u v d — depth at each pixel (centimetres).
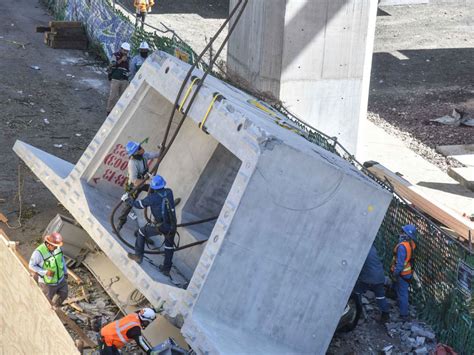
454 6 3269
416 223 1188
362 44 1744
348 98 1778
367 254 980
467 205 1595
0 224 1279
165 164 1179
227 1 3108
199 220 1112
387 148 1897
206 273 887
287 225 917
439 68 2567
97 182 1163
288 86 1733
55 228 1162
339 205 941
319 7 1691
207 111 973
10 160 1524
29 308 877
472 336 1038
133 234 1122
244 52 1820
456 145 1934
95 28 2250
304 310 955
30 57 2172
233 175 1135
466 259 1075
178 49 1806
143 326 896
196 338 865
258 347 907
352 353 1056
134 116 1134
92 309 1080
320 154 1017
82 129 1725
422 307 1162
